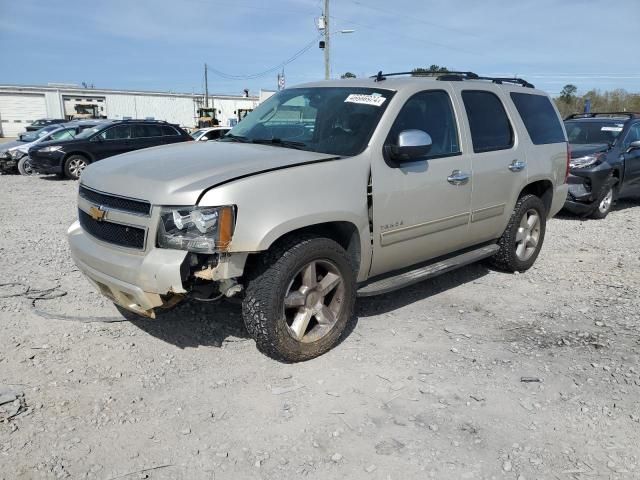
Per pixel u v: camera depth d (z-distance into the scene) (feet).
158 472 8.74
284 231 11.18
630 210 34.22
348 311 13.00
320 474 8.79
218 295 12.09
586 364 12.57
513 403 10.93
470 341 13.70
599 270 20.03
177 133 53.83
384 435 9.80
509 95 18.22
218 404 10.65
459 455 9.31
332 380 11.64
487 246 18.08
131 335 13.41
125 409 10.37
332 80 16.40
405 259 14.56
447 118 15.51
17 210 31.42
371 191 12.96
